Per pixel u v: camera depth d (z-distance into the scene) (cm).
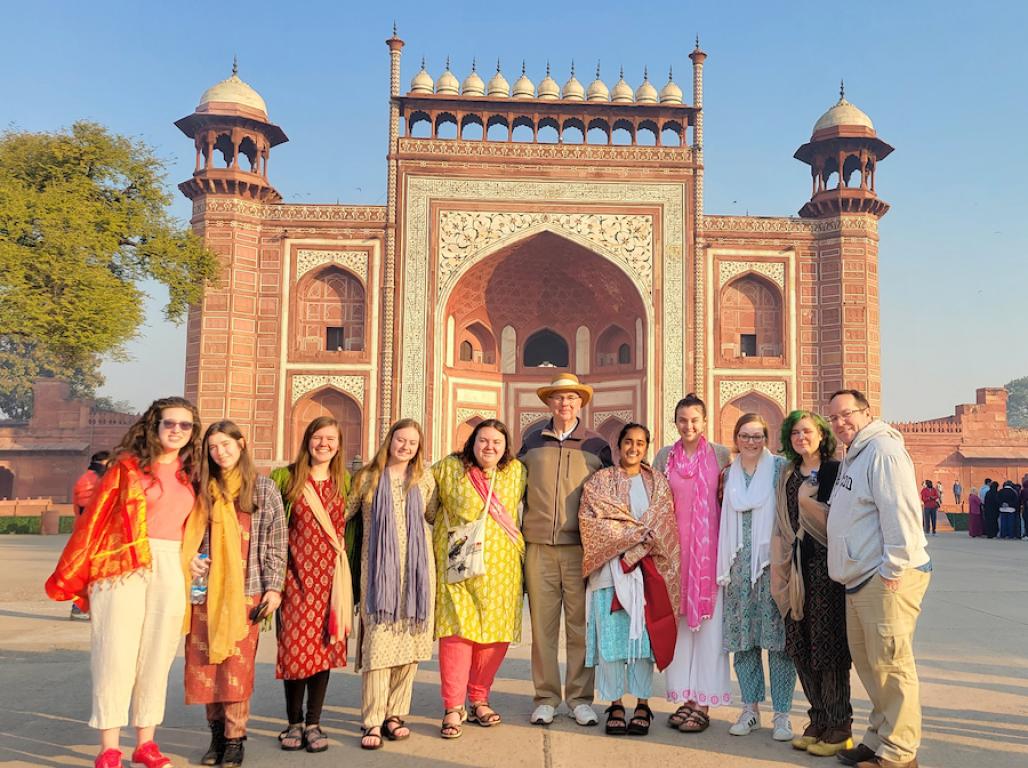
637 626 239
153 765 201
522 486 261
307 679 229
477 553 243
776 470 249
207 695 208
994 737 234
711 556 250
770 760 218
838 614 226
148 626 202
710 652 245
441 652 243
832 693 225
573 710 255
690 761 214
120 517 199
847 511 219
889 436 219
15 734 231
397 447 241
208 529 213
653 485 254
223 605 207
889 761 208
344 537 242
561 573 257
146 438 208
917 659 333
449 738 233
